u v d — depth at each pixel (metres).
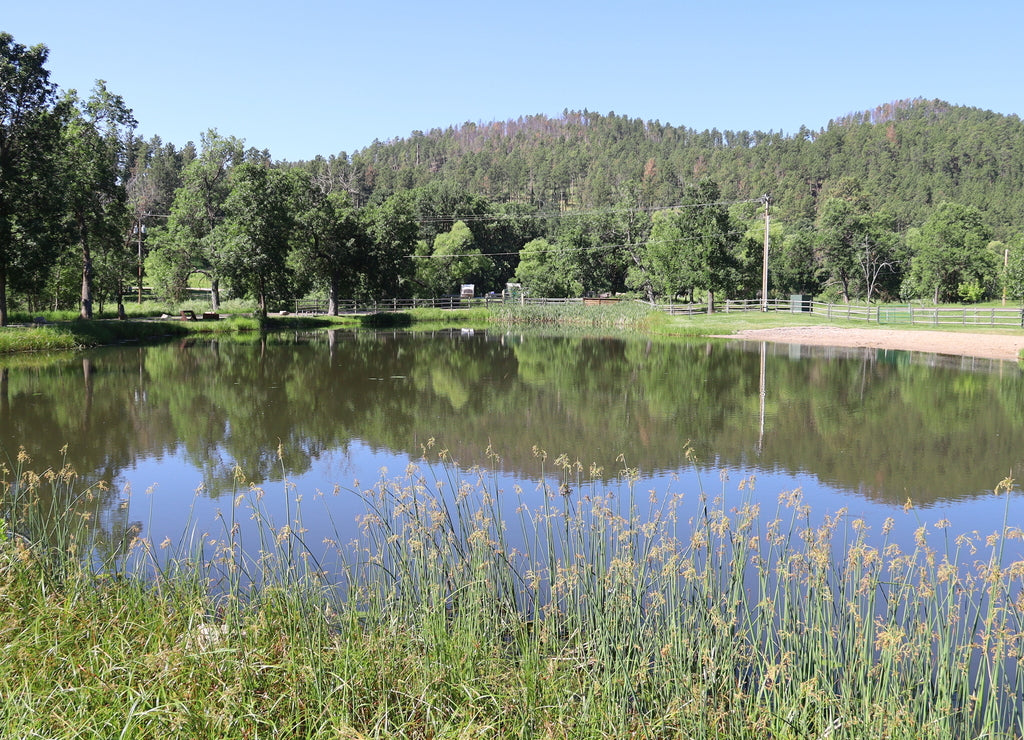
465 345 34.16
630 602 4.93
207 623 4.95
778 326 39.81
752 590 6.04
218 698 3.68
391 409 16.25
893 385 19.03
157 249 57.03
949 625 4.22
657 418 15.06
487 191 177.62
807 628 4.75
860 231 70.44
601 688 4.15
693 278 48.50
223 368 23.80
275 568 6.08
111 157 39.00
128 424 14.41
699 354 28.62
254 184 44.78
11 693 3.57
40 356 27.11
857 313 44.31
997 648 4.24
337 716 3.66
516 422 14.73
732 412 15.59
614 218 69.69
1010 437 12.89
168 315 49.06
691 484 10.19
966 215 64.56
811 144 178.62
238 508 9.12
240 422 14.73
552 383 20.39
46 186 31.16
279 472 10.91
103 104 38.00
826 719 3.99
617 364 25.25
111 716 3.49
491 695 4.00
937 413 15.09
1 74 29.55
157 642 4.31
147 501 9.40
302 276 52.91
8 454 11.93
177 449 12.37
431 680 4.11
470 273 75.19
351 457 11.86
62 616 4.62
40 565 5.60
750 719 3.99
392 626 4.75
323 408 16.36
